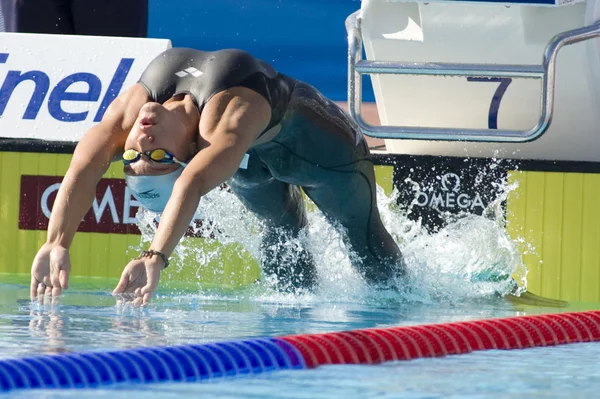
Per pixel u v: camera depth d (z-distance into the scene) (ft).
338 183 50.93
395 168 67.05
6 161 67.46
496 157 69.92
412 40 64.90
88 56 68.95
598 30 55.31
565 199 66.59
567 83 65.92
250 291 55.31
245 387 25.13
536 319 38.09
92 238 67.21
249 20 89.56
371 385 25.61
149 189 40.29
